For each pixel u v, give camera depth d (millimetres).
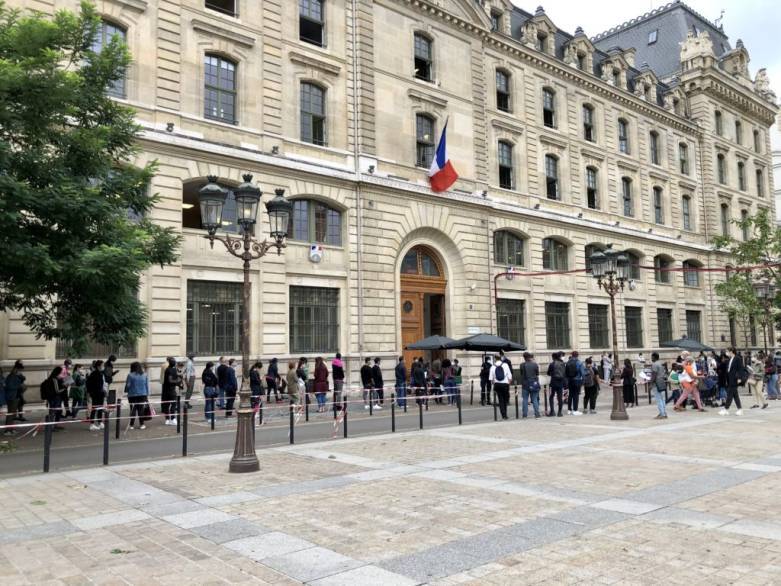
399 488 9266
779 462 11094
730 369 19672
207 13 24234
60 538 7004
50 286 14078
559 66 38656
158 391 21422
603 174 41594
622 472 10281
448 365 26250
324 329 26703
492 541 6660
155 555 6367
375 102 29047
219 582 5602
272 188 25172
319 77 27422
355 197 27844
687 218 49219
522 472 10398
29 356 19281
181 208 22719
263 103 25469
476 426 17281
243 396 11016
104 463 11781
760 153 57438
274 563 6074
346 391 23656
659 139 47031
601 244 40531
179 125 23078
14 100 13430
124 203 15539
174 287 22188
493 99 35062
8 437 15922
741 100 54375
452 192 31406
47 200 13273
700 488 9031
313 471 10727
